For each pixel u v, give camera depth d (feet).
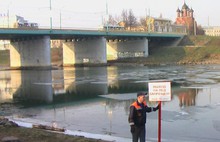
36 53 391.24
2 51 606.14
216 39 504.02
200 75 242.58
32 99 150.61
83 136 72.79
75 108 122.83
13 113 115.85
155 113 103.91
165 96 51.37
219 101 126.82
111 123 93.81
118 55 515.91
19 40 412.98
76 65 464.65
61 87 193.98
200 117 98.37
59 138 67.46
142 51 487.20
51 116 108.27
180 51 469.98
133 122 51.96
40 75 289.74
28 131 73.97
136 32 460.96
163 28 641.81
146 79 222.69
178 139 74.79
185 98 136.15
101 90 175.01
